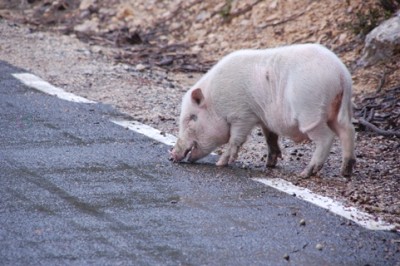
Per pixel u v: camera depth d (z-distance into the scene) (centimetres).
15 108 2664
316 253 1599
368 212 1834
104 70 3278
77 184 1964
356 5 3522
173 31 3953
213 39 3775
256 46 3584
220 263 1540
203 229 1703
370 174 2112
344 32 3416
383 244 1656
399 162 2230
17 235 1641
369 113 2655
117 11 4266
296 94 2008
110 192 1916
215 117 2156
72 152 2223
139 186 1966
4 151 2214
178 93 3002
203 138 2169
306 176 2058
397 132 2470
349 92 2022
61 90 2931
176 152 2173
